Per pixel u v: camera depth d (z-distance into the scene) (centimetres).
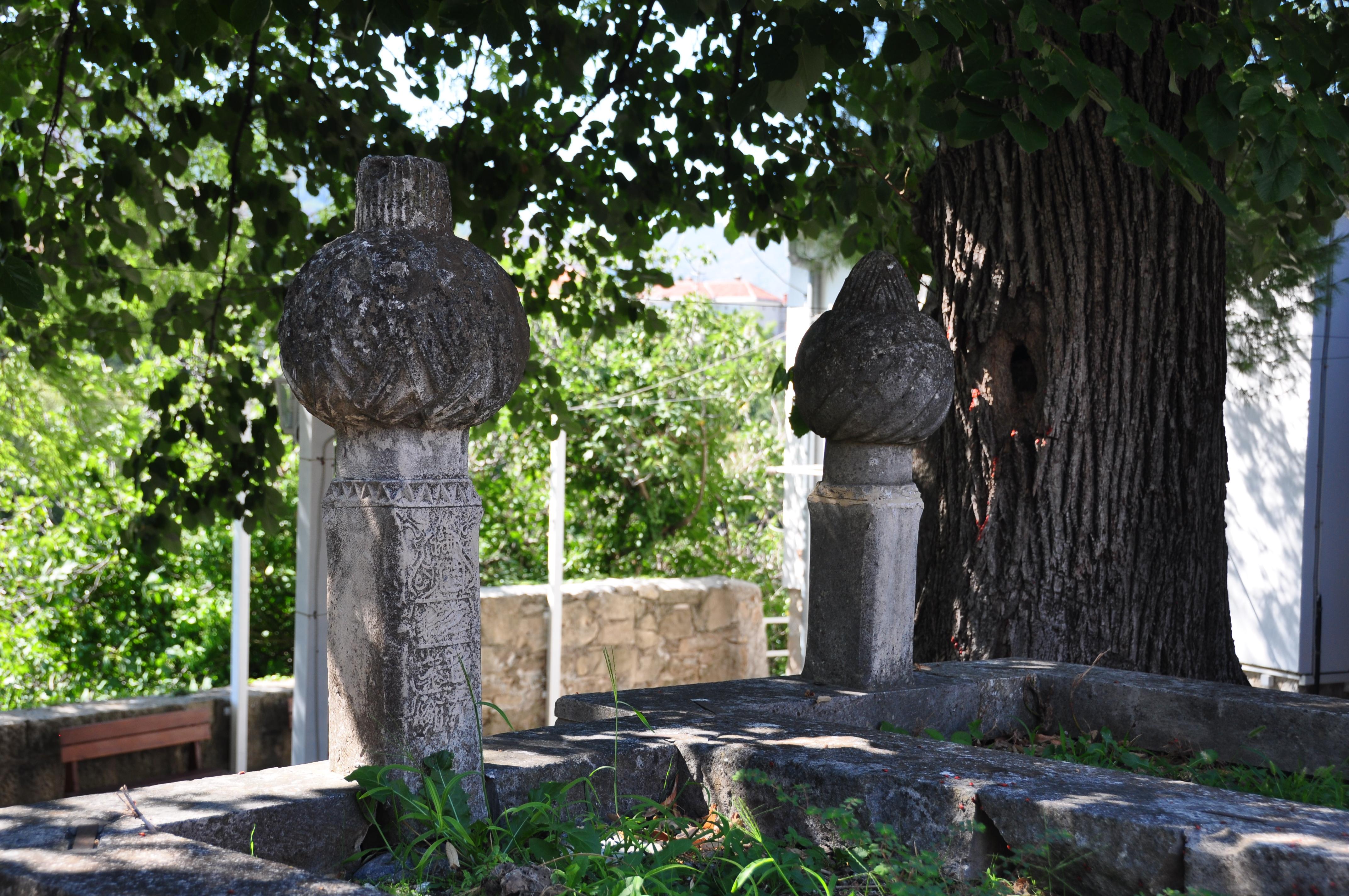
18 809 209
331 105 557
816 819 240
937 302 465
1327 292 647
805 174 599
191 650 1012
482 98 569
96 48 532
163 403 602
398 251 227
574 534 1260
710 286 1758
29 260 544
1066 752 348
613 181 606
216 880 171
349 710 234
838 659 355
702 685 355
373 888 172
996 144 439
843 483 356
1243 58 331
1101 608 424
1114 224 427
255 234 595
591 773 249
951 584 447
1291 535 873
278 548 1073
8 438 850
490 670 1020
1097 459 427
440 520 233
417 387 223
